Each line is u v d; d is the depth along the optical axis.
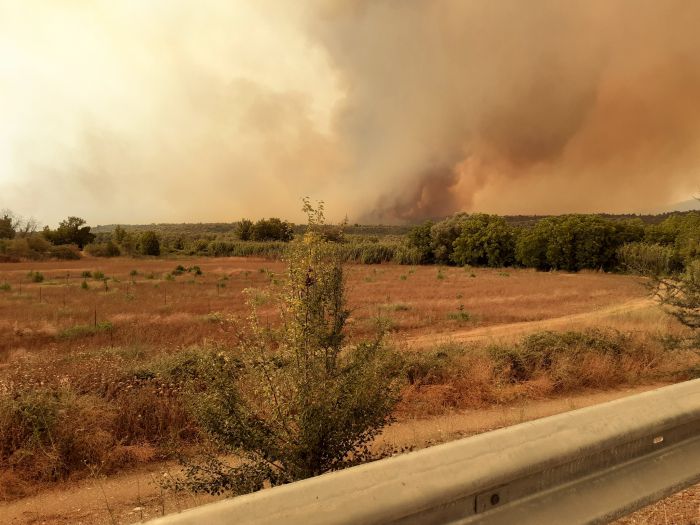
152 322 18.92
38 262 79.00
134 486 5.38
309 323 4.38
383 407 4.47
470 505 1.52
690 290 9.52
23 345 15.03
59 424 5.94
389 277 50.66
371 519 1.28
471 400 8.23
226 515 1.16
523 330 17.38
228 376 4.41
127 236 98.94
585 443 1.76
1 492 5.16
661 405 2.08
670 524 2.67
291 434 4.27
